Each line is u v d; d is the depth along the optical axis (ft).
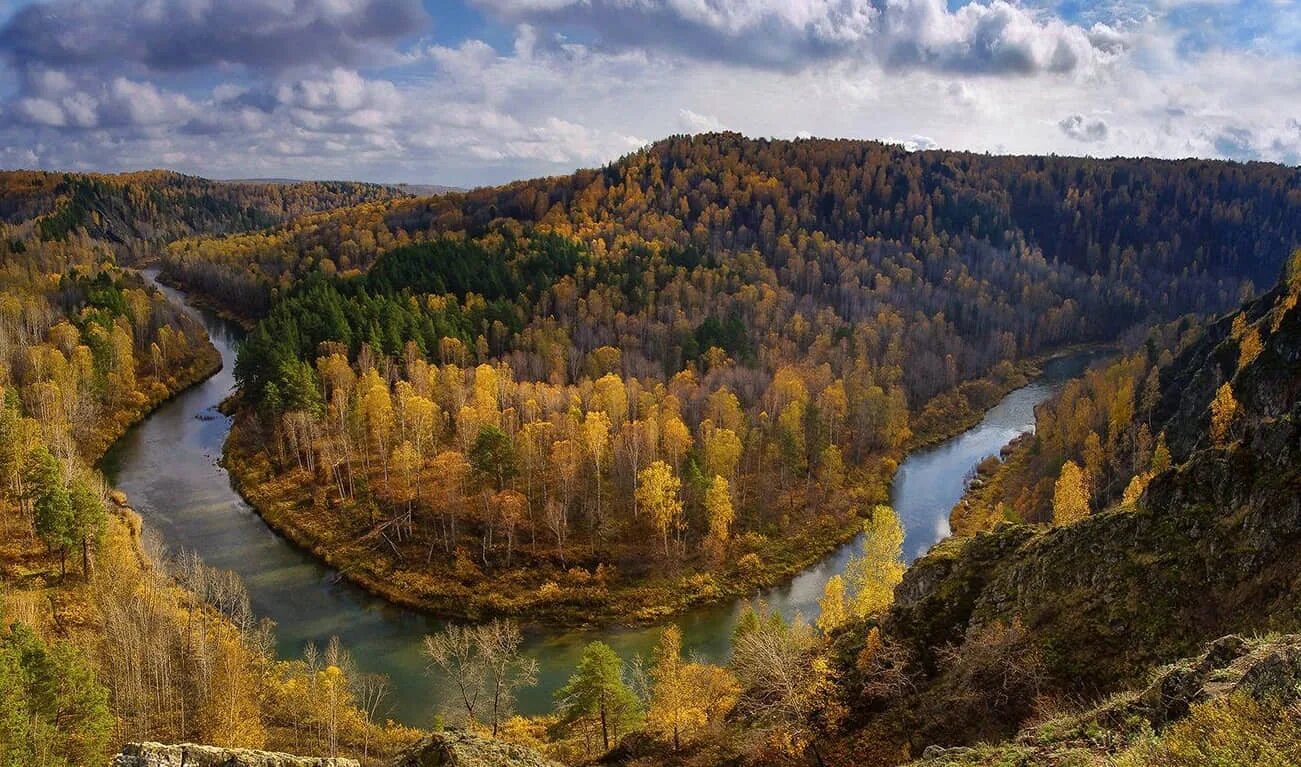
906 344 546.67
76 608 213.05
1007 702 112.57
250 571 271.69
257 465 342.03
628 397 386.11
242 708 167.84
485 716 199.00
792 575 287.48
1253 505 110.11
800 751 127.54
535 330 486.38
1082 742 72.64
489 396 356.18
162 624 185.26
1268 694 57.21
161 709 167.63
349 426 343.46
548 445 330.95
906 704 125.90
